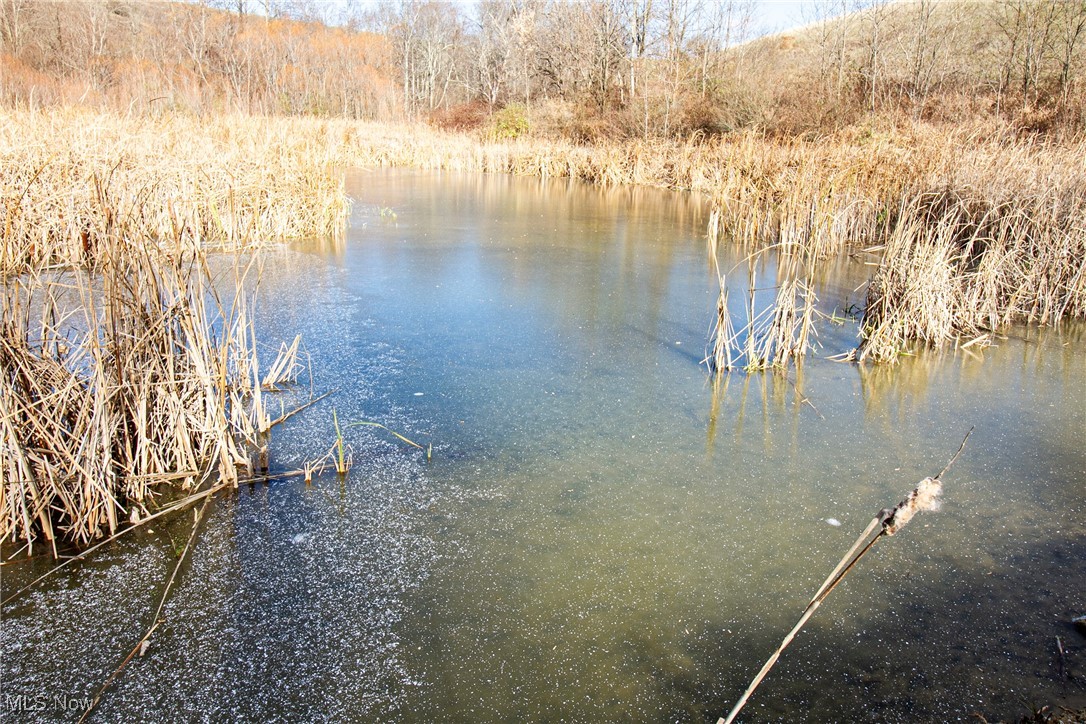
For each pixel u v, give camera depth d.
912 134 12.76
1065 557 3.04
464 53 40.94
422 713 2.20
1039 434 4.18
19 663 2.36
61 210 6.55
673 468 3.70
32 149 7.28
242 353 4.25
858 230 9.32
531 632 2.54
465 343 5.49
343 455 3.72
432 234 9.91
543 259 8.50
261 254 8.06
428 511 3.27
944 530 3.22
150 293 3.40
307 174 9.61
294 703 2.23
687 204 13.73
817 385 4.87
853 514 3.32
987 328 6.16
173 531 3.07
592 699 2.26
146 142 8.70
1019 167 7.84
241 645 2.46
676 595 2.74
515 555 2.96
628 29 25.78
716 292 7.16
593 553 2.98
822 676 2.37
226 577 2.80
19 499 2.92
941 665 2.44
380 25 45.97
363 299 6.58
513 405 4.40
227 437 3.49
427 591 2.74
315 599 2.69
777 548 3.05
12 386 2.96
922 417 4.40
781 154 11.56
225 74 25.72
